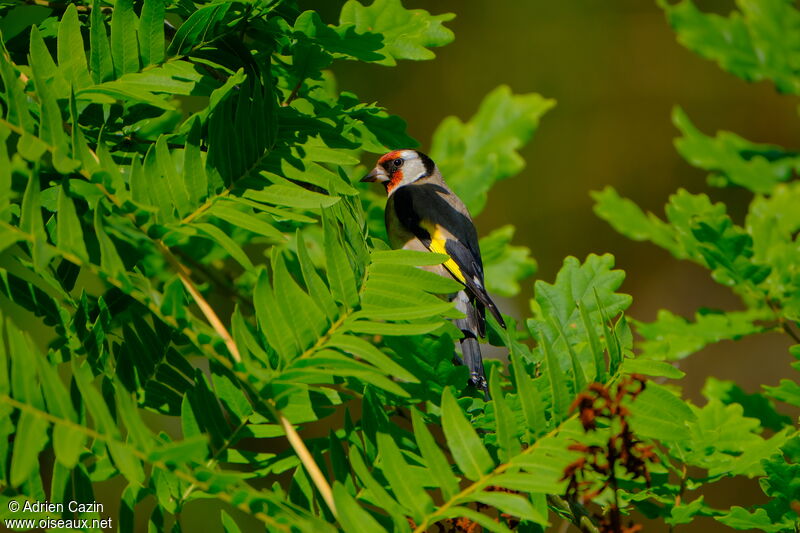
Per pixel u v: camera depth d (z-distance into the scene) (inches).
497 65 791.1
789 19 323.3
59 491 121.1
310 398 145.6
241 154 149.1
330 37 165.6
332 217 144.7
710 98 789.2
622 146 794.8
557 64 791.7
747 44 322.3
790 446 169.9
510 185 789.2
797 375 663.8
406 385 153.7
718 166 316.2
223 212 138.4
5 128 125.3
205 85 156.8
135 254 140.3
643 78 794.2
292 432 126.4
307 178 153.8
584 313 142.6
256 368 124.7
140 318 143.7
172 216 137.8
